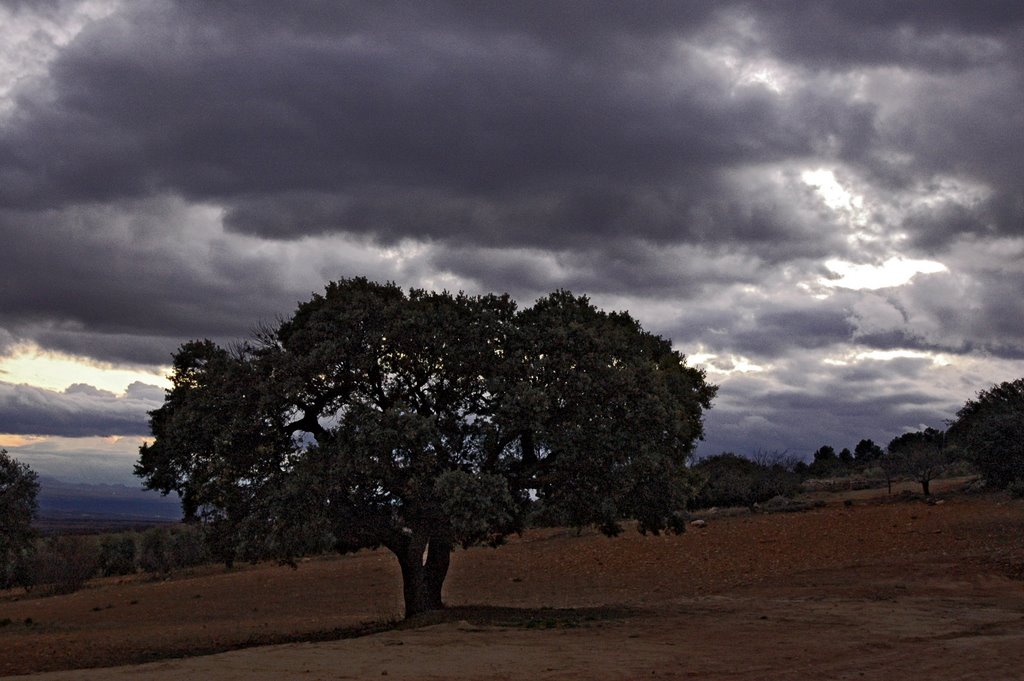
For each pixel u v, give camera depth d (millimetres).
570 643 19609
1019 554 36531
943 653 18109
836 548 43812
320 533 22938
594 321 27906
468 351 24828
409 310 25031
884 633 21078
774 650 18516
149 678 15070
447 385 25328
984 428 50125
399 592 41312
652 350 35375
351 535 23984
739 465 77625
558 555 50156
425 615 24812
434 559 27016
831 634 20984
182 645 26422
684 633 21344
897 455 75375
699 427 31828
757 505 68500
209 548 24844
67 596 53938
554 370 24719
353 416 23172
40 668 22609
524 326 26375
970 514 51125
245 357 25375
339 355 24078
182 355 26734
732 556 44438
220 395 24578
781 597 30109
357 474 23125
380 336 24344
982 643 19453
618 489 24656
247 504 24219
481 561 50000
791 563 40469
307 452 23750
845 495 72938
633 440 24469
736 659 17312
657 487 25344
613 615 25422
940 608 25938
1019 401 52375
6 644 28406
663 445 25734
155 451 28531
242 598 42844
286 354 24391
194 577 59969
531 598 35375
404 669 15953
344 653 18156
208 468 23906
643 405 25016
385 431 22234
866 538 45969
